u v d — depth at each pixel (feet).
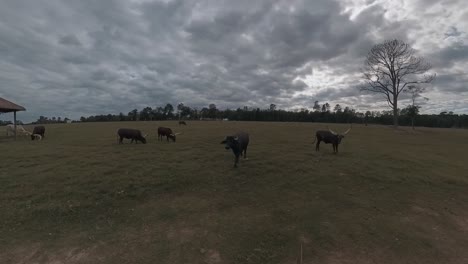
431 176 41.52
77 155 49.19
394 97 166.71
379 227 23.82
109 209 26.21
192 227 22.88
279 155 52.31
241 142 42.50
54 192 29.48
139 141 71.82
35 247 19.62
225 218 24.68
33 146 63.41
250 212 26.09
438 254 20.07
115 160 44.42
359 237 21.94
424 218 26.32
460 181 39.78
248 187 33.19
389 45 165.17
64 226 22.84
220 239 21.03
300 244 20.66
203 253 19.17
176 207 26.91
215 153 52.49
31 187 31.01
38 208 25.59
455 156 65.57
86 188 30.76
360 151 61.41
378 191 33.53
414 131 154.20
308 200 29.53
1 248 19.40
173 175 36.14
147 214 25.29
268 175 38.17
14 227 22.39
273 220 24.47
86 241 20.49
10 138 88.07
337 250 20.04
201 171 38.63
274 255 19.21
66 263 17.87
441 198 32.40
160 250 19.40
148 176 35.40
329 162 47.19
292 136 94.94
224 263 18.17
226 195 30.42
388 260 19.06
